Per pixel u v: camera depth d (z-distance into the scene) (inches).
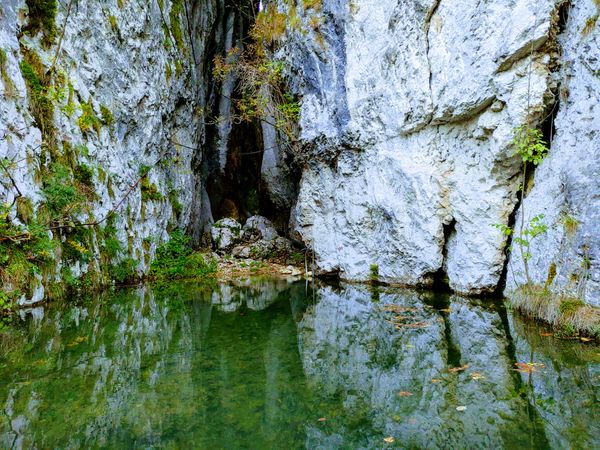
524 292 230.5
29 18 309.4
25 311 257.1
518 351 179.0
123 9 400.5
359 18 385.7
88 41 357.7
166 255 442.3
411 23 325.1
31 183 273.1
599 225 194.5
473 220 288.2
